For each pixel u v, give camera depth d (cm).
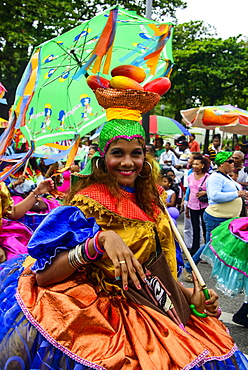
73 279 182
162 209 212
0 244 367
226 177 581
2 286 194
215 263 425
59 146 272
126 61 241
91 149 695
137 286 158
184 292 212
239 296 529
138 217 186
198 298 206
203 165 664
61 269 168
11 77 1689
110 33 186
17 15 1575
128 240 182
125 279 157
